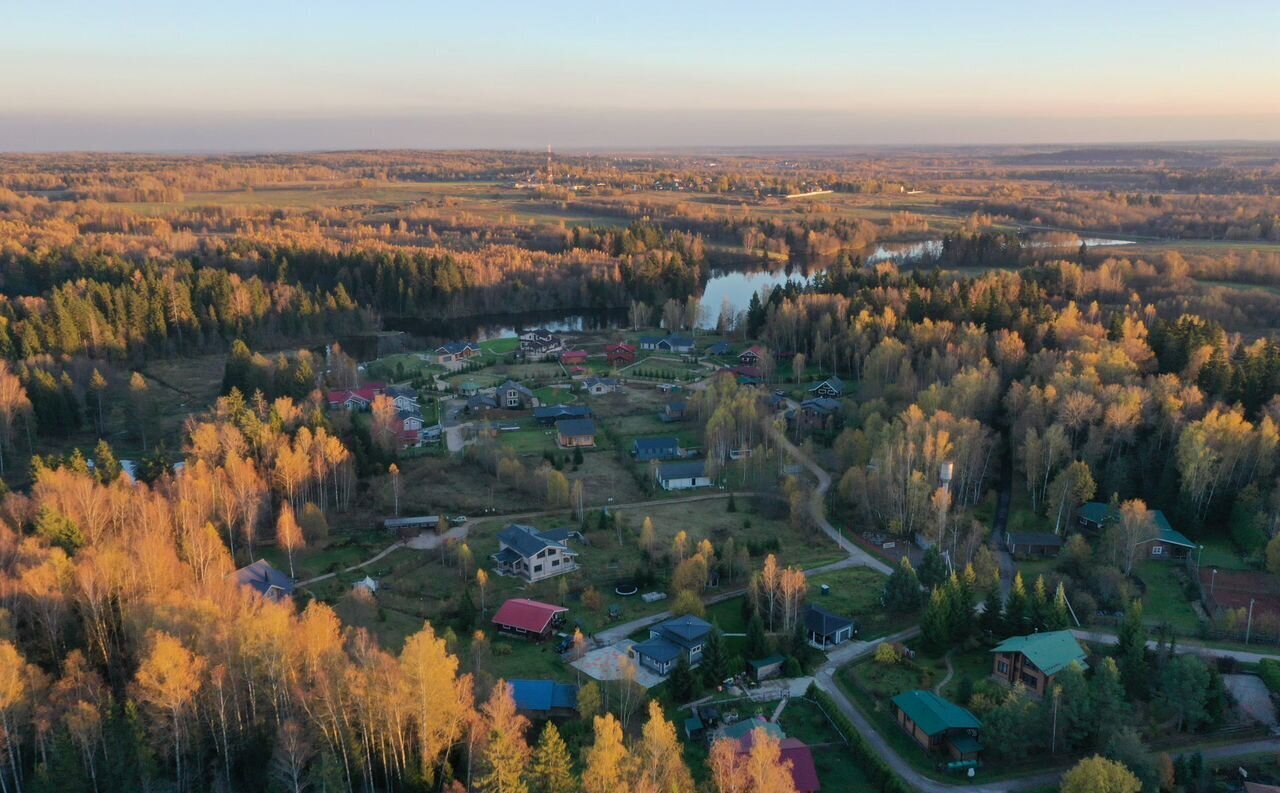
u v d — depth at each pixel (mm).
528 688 77750
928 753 73562
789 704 80688
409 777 62062
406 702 61656
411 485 132375
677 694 80500
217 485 110000
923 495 114125
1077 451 125750
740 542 113125
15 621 74688
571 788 59656
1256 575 102000
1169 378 137125
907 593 96438
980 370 148375
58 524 93312
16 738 62250
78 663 71312
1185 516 112062
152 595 75375
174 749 63219
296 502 120312
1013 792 69062
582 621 94812
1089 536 113562
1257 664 83688
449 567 108000
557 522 121438
